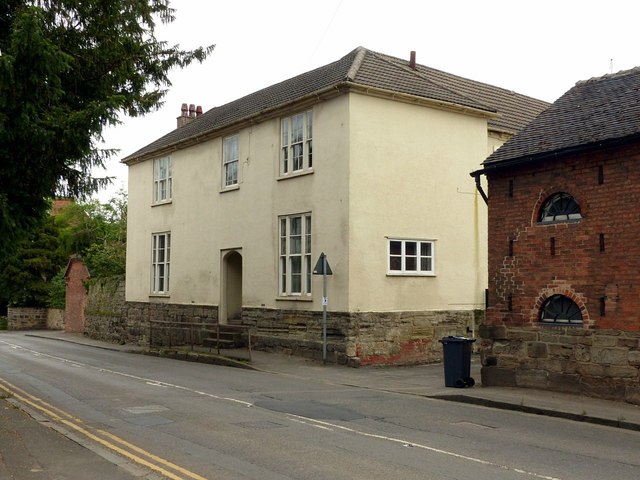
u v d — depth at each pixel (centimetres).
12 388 1475
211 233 2495
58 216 4897
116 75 1236
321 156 1997
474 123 2191
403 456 838
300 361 1958
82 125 1021
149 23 1420
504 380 1423
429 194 2061
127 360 2181
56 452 837
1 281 4619
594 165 1280
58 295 4566
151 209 2909
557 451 876
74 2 1125
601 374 1249
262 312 2192
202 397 1333
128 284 3062
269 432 987
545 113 1547
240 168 2352
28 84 955
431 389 1455
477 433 991
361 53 2148
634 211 1209
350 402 1278
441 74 2556
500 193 1461
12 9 1047
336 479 731
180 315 2656
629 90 1418
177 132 2922
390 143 1986
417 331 1992
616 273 1232
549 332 1345
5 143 987
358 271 1892
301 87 2198
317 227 1997
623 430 1036
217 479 730
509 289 1427
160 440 930
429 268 2058
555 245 1344
